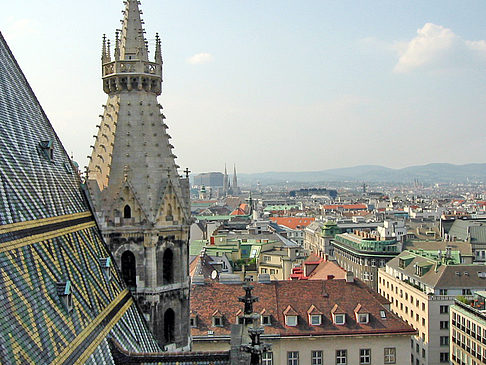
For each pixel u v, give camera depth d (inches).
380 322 4060.0
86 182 2134.6
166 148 2292.1
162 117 2322.8
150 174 2202.3
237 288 4296.3
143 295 2151.8
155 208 2169.0
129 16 2336.4
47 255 1518.2
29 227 1488.7
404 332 3996.1
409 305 5999.0
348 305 4148.6
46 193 1729.8
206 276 5349.4
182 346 2252.7
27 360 1151.0
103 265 1900.8
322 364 3964.1
